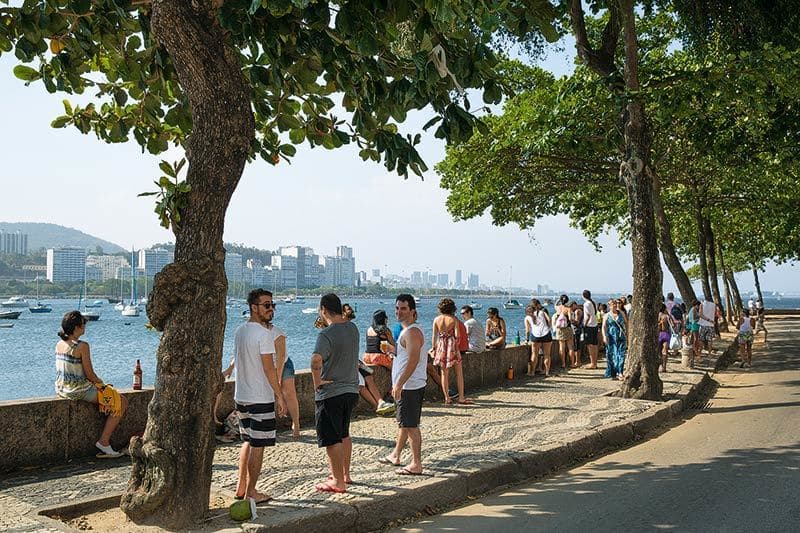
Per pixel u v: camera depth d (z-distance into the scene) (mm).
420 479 7715
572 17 15211
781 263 50312
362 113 8531
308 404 11758
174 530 6129
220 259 6656
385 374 13297
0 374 41812
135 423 9445
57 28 8461
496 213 28031
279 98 9250
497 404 13664
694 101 18016
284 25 7430
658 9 19328
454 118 7465
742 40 18062
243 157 6824
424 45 7078
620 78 13953
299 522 6309
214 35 6664
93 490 7391
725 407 14148
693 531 6340
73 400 8766
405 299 8234
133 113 9578
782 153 20266
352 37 6617
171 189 6508
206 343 6465
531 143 20062
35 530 5949
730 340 31641
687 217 39719
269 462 8750
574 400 14117
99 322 110625
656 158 25891
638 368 14352
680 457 9547
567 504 7387
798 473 8336
